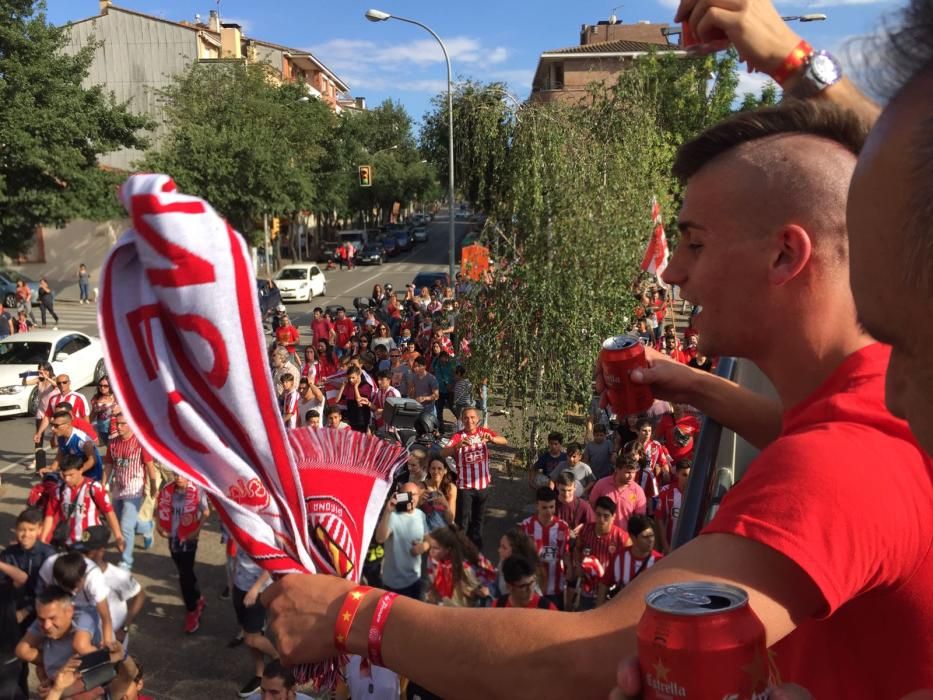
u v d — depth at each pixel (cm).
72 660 568
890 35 57
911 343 60
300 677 108
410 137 7331
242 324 116
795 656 100
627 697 72
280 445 121
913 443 85
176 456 120
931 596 83
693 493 165
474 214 1266
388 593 98
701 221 106
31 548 643
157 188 110
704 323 107
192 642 788
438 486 857
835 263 98
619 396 181
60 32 2662
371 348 1825
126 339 117
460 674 85
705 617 68
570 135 1120
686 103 2328
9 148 2533
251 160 3462
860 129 103
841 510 77
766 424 165
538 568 612
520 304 1109
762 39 146
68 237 3816
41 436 1234
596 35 5800
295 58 6512
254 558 122
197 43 4797
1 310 2302
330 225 6712
